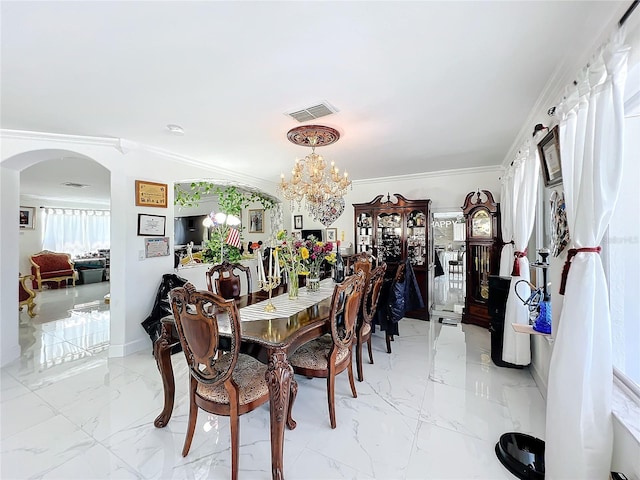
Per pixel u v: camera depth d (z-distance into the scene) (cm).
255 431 194
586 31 141
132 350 321
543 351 237
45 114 240
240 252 544
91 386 250
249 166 421
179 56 162
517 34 145
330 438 186
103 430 193
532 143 245
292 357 209
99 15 130
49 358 308
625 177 146
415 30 141
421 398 232
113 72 178
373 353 325
